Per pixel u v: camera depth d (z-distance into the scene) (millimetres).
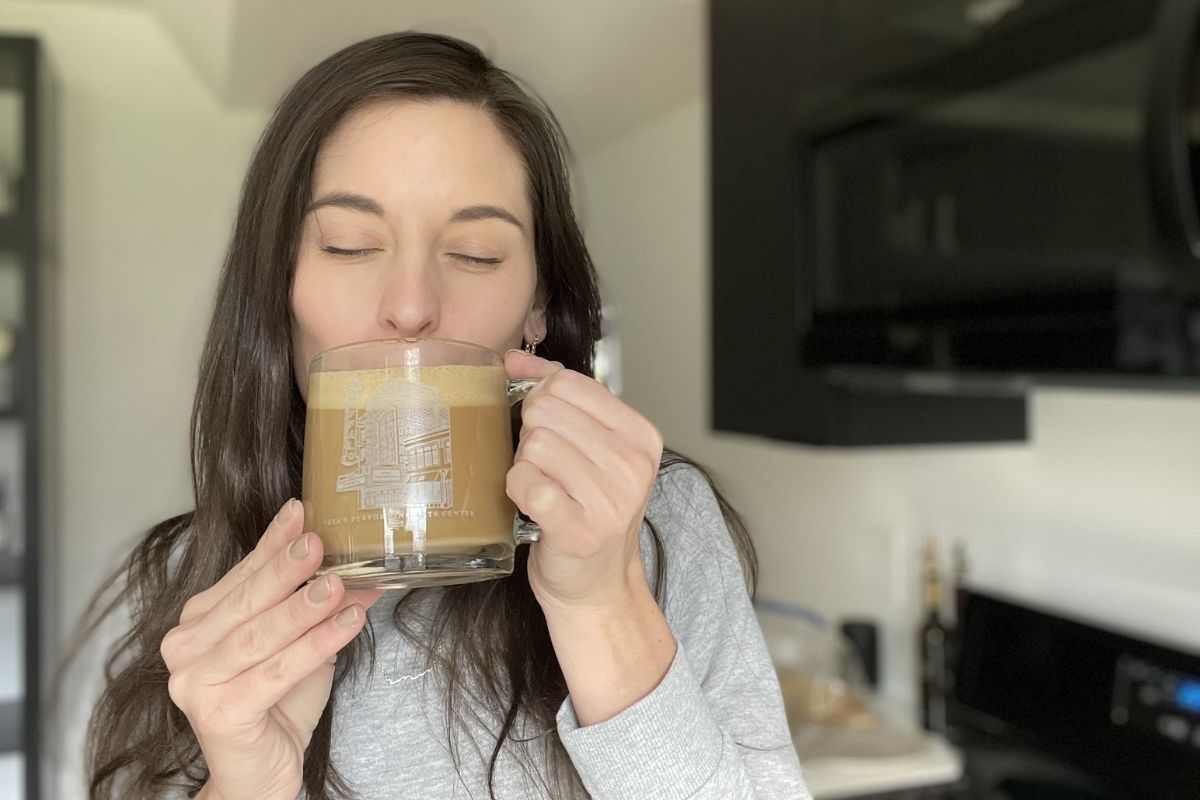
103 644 1196
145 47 3184
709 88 2008
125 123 3176
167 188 3219
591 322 1018
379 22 1971
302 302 831
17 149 2850
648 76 2383
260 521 895
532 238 890
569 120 2826
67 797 1336
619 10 1970
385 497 666
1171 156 906
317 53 2184
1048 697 1755
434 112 811
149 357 3219
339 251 819
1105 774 1637
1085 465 1752
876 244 1442
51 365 2984
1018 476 1905
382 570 663
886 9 1392
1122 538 1684
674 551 955
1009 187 1167
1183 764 1498
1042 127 1104
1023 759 1805
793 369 1749
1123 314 1019
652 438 670
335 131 815
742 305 1911
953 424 1812
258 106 2770
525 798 852
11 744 2771
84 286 3158
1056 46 1074
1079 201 1058
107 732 931
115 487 3197
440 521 669
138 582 1000
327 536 677
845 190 1518
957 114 1245
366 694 868
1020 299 1157
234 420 889
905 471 2182
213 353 908
